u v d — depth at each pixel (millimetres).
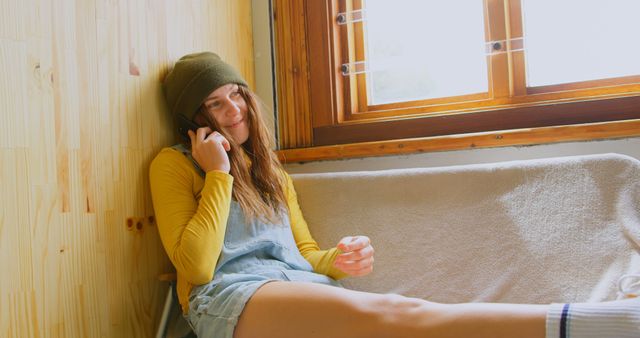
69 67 1149
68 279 1116
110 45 1271
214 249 1144
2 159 991
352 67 1902
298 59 1921
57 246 1095
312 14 1907
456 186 1400
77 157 1156
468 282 1312
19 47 1034
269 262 1252
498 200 1344
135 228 1310
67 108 1139
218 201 1184
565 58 1641
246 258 1236
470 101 1731
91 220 1184
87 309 1158
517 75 1666
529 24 1682
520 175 1346
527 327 848
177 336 1326
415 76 1854
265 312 1003
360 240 1291
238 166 1341
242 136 1424
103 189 1222
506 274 1278
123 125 1296
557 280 1226
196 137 1328
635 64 1562
